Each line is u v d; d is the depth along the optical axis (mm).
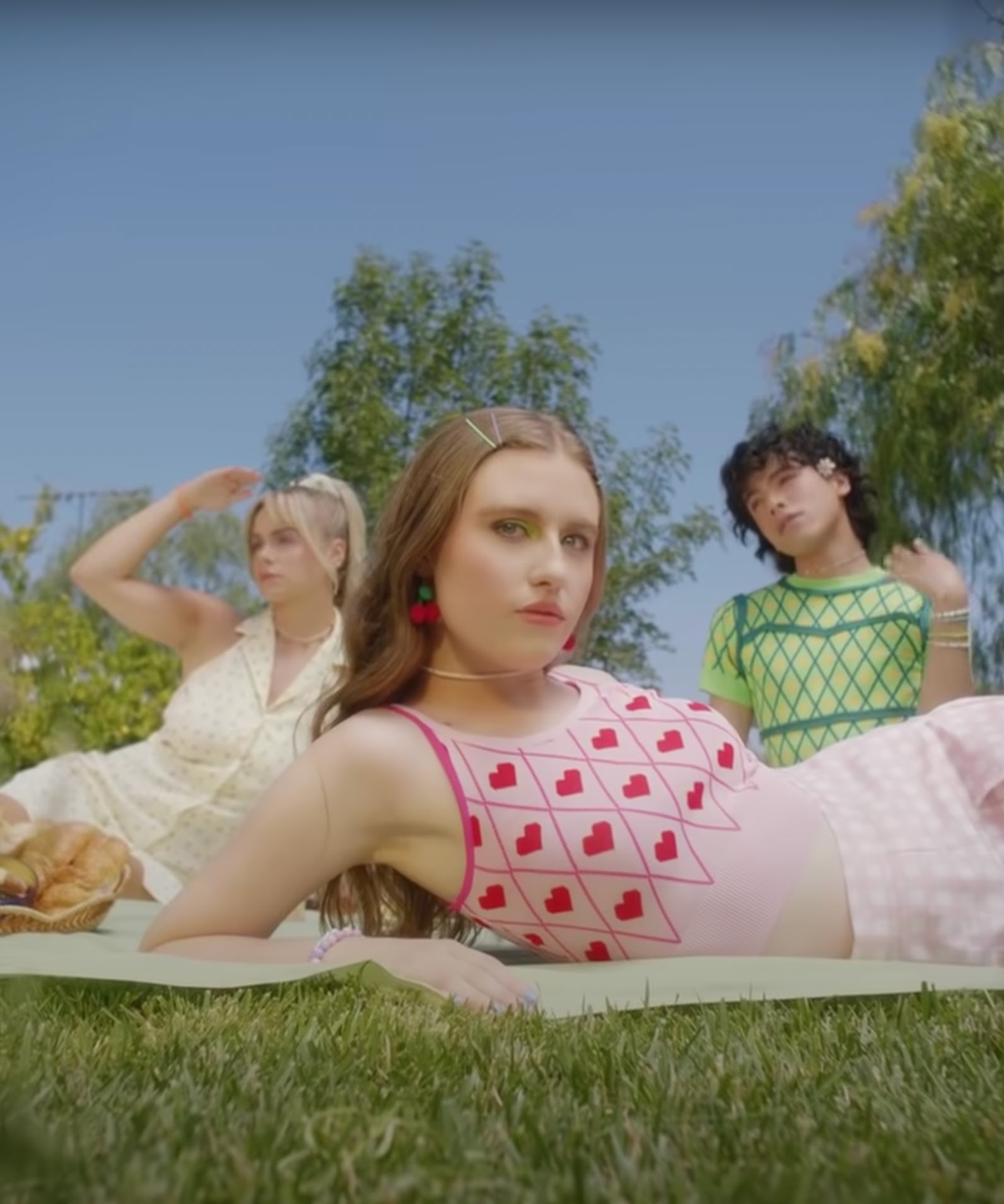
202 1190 831
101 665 9266
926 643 3531
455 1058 1347
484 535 2176
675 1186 858
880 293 7895
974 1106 1121
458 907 2199
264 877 2115
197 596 4062
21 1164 801
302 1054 1317
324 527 3871
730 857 2166
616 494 9648
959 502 7488
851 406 7832
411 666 2248
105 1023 1647
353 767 2129
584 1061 1307
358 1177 870
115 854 2893
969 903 2170
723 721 2312
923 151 7863
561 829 2123
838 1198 838
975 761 2270
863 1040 1451
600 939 2154
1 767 2064
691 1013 1684
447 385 10883
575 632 2418
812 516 3635
